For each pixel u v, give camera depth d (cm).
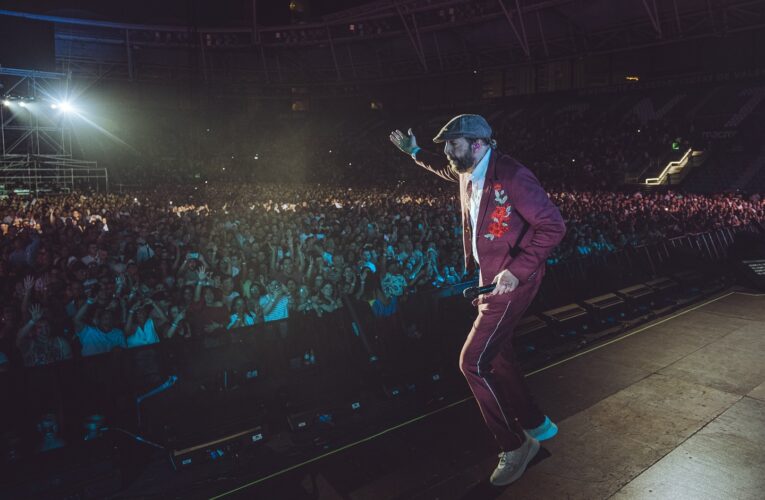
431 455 354
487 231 284
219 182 4053
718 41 3494
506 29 4153
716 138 3041
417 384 483
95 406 388
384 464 349
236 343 447
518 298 286
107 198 2386
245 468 368
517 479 302
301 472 353
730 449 321
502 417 298
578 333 592
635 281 852
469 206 296
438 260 959
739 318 615
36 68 2619
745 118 3112
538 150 3566
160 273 820
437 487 313
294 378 457
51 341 505
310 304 647
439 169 337
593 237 1130
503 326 291
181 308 588
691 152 2973
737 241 894
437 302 561
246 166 4672
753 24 3203
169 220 1344
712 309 662
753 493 278
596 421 367
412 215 1560
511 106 4456
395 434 391
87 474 354
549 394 420
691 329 577
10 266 788
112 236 1074
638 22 3566
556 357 514
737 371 447
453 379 498
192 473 368
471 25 4234
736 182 2681
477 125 279
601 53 3872
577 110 4012
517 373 330
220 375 430
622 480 294
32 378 370
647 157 3045
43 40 2617
